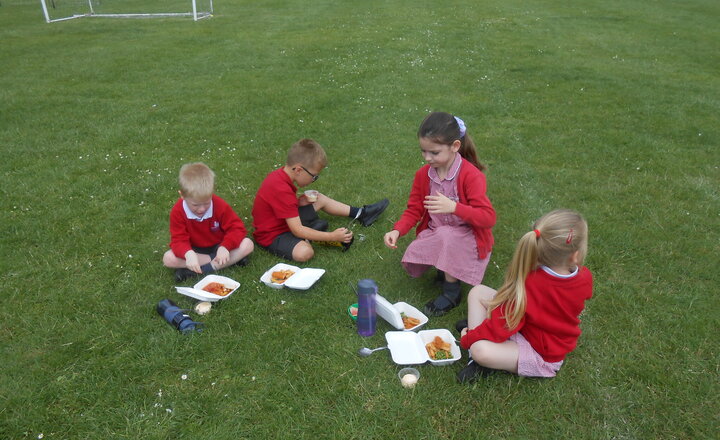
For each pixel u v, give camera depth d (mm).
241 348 2637
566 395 2367
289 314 2889
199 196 3053
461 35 11461
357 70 8531
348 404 2303
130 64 8969
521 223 3932
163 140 5609
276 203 3381
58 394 2363
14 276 3213
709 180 4660
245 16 14133
